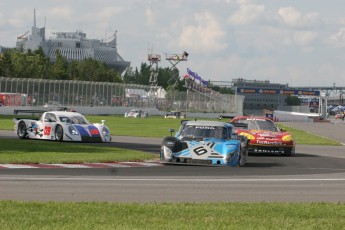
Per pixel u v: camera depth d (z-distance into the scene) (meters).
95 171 22.12
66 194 15.77
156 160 27.70
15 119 40.03
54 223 11.51
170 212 12.98
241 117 36.66
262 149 33.41
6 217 11.91
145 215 12.60
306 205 14.55
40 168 22.61
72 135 37.47
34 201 14.10
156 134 54.12
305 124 108.69
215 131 27.44
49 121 38.50
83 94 111.94
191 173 22.50
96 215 12.44
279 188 18.61
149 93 132.38
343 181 21.20
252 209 13.70
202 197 16.09
